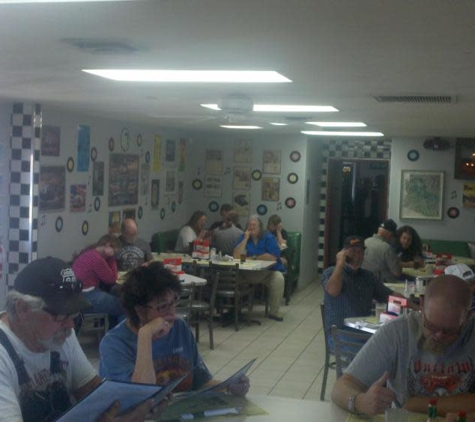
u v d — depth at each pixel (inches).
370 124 337.4
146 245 339.3
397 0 90.4
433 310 100.0
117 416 85.3
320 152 502.9
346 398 101.9
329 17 102.0
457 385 104.0
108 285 284.8
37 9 102.6
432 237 439.8
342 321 217.3
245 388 108.1
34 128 276.8
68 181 320.2
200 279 295.4
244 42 124.6
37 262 85.7
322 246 518.0
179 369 113.2
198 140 473.4
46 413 87.4
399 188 442.6
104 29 116.8
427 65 145.6
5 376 81.0
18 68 171.0
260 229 371.2
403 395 105.5
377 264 317.4
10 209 280.4
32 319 83.6
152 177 418.6
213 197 472.7
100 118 348.5
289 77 170.9
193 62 150.8
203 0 93.4
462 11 95.5
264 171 462.0
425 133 397.4
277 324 347.6
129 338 109.4
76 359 95.1
